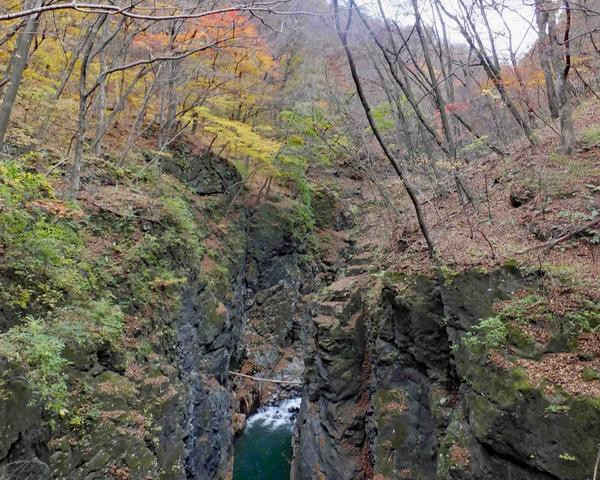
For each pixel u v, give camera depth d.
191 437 11.70
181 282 12.58
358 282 14.54
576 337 6.36
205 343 14.48
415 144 18.28
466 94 16.14
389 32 10.63
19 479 5.87
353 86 19.73
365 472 11.27
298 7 11.07
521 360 6.55
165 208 13.66
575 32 10.86
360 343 12.99
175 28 14.16
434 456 9.05
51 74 15.30
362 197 29.02
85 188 12.27
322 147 24.42
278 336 23.61
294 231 25.59
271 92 21.98
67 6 2.96
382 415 10.16
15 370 5.99
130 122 19.42
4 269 7.30
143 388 9.30
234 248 20.61
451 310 8.40
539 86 14.14
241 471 15.23
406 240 12.30
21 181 8.12
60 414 6.79
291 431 18.33
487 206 11.24
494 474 6.50
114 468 7.59
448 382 8.98
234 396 18.55
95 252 10.26
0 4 10.69
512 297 7.43
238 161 23.94
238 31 13.84
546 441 5.80
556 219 8.64
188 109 17.41
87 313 8.46
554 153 10.70
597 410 5.39
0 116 7.54
